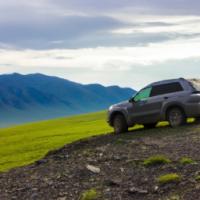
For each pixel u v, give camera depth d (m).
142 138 11.55
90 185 6.82
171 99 12.69
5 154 23.56
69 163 9.35
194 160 7.33
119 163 8.33
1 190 7.38
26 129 57.16
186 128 12.02
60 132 38.09
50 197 6.43
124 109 14.28
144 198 5.60
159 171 7.01
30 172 8.95
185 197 5.26
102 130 33.56
